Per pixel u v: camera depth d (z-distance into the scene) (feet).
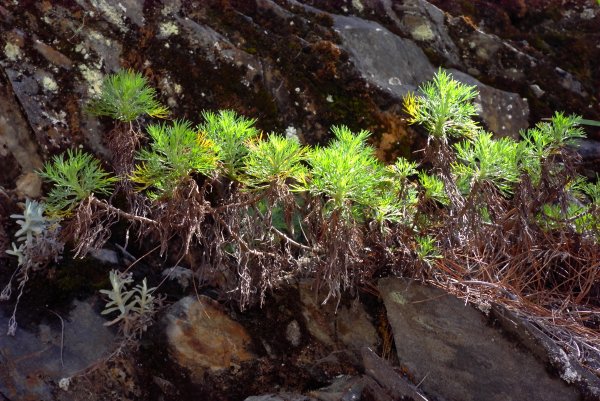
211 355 4.39
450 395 4.19
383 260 4.36
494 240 4.49
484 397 4.12
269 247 4.32
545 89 5.82
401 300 4.28
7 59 4.59
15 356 4.20
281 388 4.46
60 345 4.29
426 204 4.37
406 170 4.28
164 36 4.83
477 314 4.14
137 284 4.48
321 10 5.51
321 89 5.02
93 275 4.45
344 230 3.96
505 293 4.31
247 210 4.25
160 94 4.77
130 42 4.78
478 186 4.04
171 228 4.36
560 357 4.00
